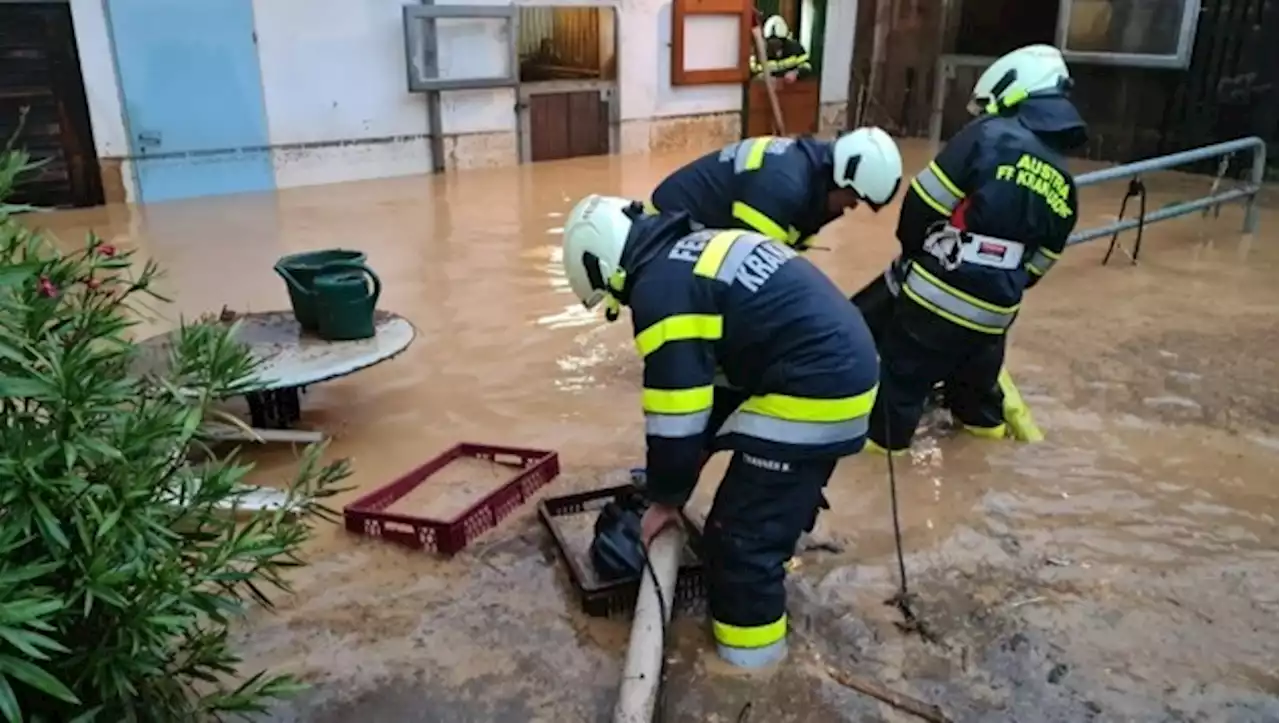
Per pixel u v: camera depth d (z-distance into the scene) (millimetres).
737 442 2193
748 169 3045
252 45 7434
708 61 9883
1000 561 2738
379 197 7473
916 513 2998
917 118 11016
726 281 2111
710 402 2119
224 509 2451
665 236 2221
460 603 2527
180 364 2006
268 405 3504
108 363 1766
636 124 9602
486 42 8438
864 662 2322
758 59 9906
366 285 3623
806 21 10797
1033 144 2957
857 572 2674
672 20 9484
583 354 4289
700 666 2305
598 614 2475
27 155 2002
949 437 3557
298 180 7918
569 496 2924
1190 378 4074
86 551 1514
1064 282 5453
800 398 2115
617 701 2068
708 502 3002
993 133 2979
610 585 2465
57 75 6770
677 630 2443
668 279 2117
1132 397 3893
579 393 3877
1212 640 2402
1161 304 5066
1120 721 2133
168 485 1743
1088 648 2369
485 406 3746
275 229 6422
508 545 2783
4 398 1498
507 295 5070
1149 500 3090
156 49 7059
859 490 3148
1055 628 2443
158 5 6996
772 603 2273
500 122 8758
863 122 11352
